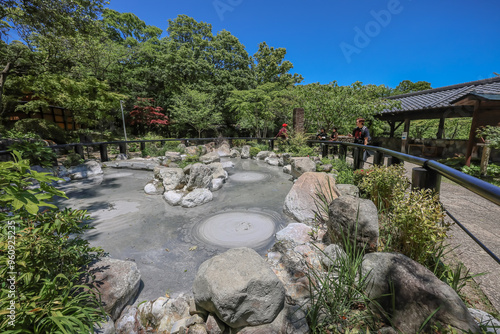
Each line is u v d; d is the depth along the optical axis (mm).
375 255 1519
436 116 8680
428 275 1293
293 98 16562
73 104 11312
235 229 3215
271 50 27672
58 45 8211
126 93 17234
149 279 2182
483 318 1314
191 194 4266
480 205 3352
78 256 1643
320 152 9844
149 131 20141
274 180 6172
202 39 23500
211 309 1545
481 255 2006
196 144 13547
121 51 15289
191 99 18250
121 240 2922
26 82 9859
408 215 1616
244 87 23172
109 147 11984
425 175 1830
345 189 3680
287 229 2887
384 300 1363
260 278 1469
